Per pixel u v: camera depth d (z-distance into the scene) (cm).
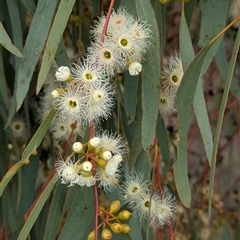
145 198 28
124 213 26
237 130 50
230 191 58
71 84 24
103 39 25
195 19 45
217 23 28
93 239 25
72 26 37
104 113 25
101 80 24
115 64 26
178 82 27
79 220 28
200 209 48
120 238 29
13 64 37
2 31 25
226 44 48
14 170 25
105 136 25
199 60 25
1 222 35
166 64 29
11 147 36
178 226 47
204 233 47
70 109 24
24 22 34
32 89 37
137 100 31
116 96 31
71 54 35
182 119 25
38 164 36
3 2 34
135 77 30
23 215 35
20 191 35
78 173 25
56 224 30
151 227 32
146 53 26
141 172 31
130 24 26
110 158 24
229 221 48
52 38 24
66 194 30
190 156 57
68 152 33
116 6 31
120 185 30
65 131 32
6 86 34
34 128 36
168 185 44
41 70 24
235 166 58
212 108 52
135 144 30
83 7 38
